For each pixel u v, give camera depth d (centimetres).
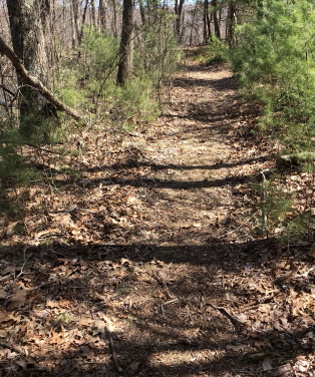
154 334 360
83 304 397
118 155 781
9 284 416
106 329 363
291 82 707
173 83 1521
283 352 328
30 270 441
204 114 1152
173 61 1288
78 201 595
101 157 759
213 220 557
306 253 448
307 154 640
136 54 1158
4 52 595
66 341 348
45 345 343
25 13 739
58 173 658
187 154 818
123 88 991
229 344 345
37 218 538
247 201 593
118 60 1041
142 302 402
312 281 405
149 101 1048
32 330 359
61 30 976
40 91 688
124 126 932
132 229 538
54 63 829
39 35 761
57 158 687
